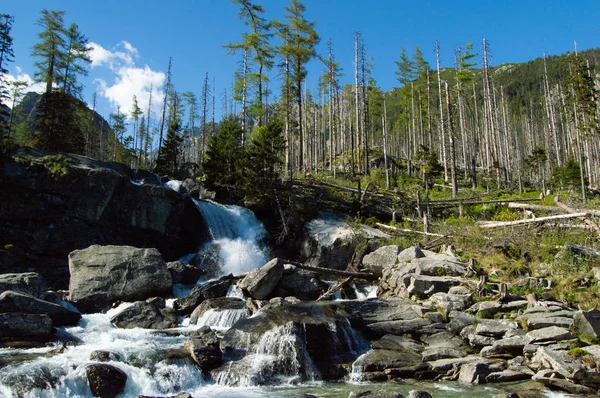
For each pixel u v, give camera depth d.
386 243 24.78
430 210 31.47
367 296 21.06
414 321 15.50
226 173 32.72
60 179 22.80
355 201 31.19
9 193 21.77
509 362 13.00
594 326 12.90
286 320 14.33
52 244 22.22
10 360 11.37
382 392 10.20
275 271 20.28
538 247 18.81
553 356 12.16
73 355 12.05
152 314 16.66
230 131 35.81
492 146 55.56
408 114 65.00
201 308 17.81
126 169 27.80
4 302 13.83
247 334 13.98
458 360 13.07
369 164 49.53
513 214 26.12
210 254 25.67
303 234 27.86
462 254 20.62
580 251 17.39
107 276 18.95
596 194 36.56
